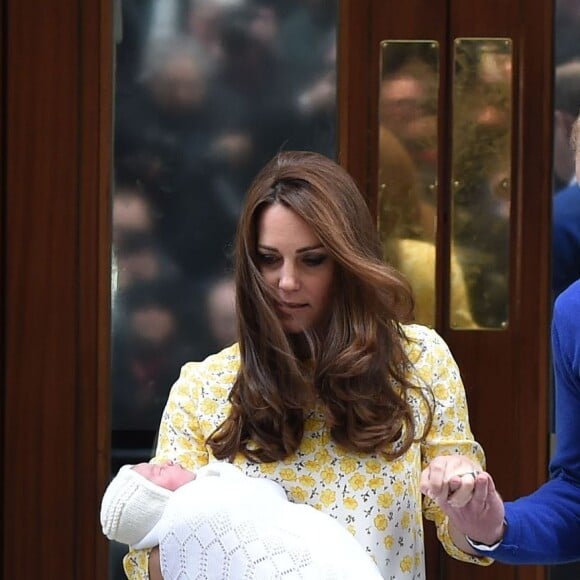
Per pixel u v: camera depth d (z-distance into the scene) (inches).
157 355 419.8
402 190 414.3
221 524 259.8
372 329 271.7
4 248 414.9
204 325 420.8
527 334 415.8
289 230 267.0
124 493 280.7
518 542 277.0
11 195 414.0
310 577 253.1
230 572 256.4
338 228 265.9
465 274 415.2
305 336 276.4
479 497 260.8
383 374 274.7
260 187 273.1
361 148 414.0
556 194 413.7
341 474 276.4
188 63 415.5
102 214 414.9
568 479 293.7
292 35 414.9
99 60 412.8
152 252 418.3
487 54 411.2
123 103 415.2
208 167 418.3
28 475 417.7
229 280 419.8
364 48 412.8
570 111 412.2
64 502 417.7
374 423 273.1
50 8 411.2
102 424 417.1
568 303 279.9
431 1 410.9
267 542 256.2
